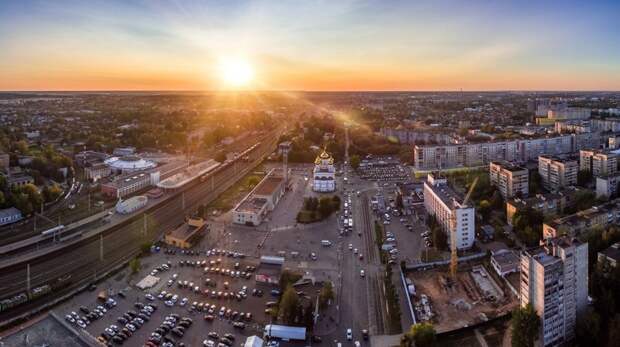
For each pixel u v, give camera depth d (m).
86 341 187.25
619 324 193.88
